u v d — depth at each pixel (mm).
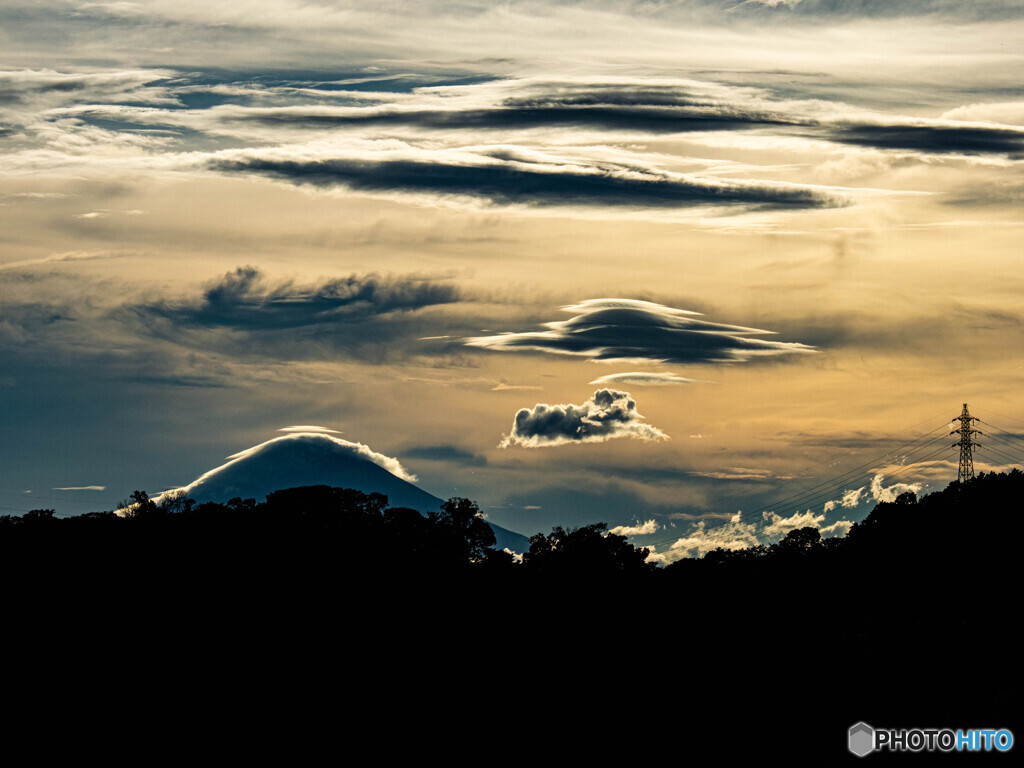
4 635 127625
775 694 108875
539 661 125562
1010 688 106062
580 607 153625
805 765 89250
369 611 144000
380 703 109750
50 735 100250
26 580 147000
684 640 135750
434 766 93000
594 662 125000
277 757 95562
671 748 95062
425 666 122812
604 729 101000
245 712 106500
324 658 124562
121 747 97562
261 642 129375
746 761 91062
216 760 94250
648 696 110875
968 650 122500
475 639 134625
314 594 148500
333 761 95188
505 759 94250
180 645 126938
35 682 113625
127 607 139250
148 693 111312
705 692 111188
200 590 146875
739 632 140500
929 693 105438
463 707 108438
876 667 116500
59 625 131750
